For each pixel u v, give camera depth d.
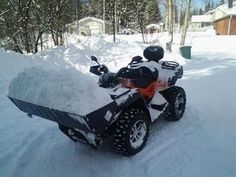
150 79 4.76
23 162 4.39
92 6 33.34
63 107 3.31
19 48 13.89
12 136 5.27
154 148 4.49
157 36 32.16
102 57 12.70
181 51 15.38
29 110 3.98
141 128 4.43
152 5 31.72
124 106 4.01
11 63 9.60
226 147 4.48
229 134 4.92
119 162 4.17
